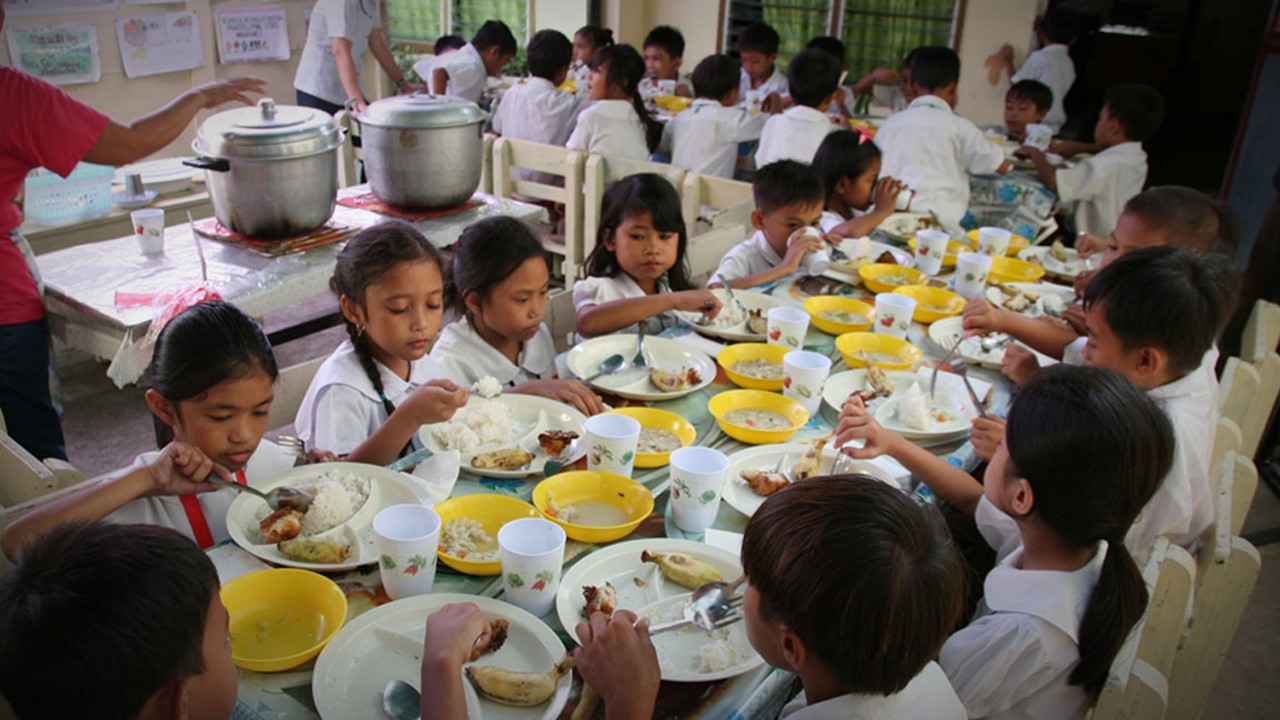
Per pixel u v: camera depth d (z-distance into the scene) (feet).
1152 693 3.84
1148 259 5.38
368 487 4.69
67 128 7.68
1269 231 11.91
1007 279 9.10
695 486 4.45
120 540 2.68
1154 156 26.78
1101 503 3.93
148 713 2.62
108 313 7.77
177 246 9.37
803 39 21.31
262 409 4.65
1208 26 31.40
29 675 2.48
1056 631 4.05
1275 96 14.64
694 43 22.21
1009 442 4.22
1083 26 24.90
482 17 23.00
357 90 16.30
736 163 16.38
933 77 13.56
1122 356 5.44
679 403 6.12
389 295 5.82
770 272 8.56
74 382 11.93
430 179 10.33
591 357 6.68
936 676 3.52
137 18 15.26
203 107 8.91
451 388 5.10
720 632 3.91
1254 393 6.86
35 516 3.98
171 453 4.33
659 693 3.54
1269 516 10.38
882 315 7.22
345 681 3.46
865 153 10.55
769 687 3.60
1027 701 4.17
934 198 12.95
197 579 2.73
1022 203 13.23
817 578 2.98
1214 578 5.02
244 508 4.48
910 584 2.99
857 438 5.17
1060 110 18.17
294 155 8.98
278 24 17.69
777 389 6.28
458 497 4.58
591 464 4.98
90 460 10.14
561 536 3.97
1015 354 6.59
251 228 9.29
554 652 3.63
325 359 6.55
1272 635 8.43
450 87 17.94
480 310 6.73
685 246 8.23
